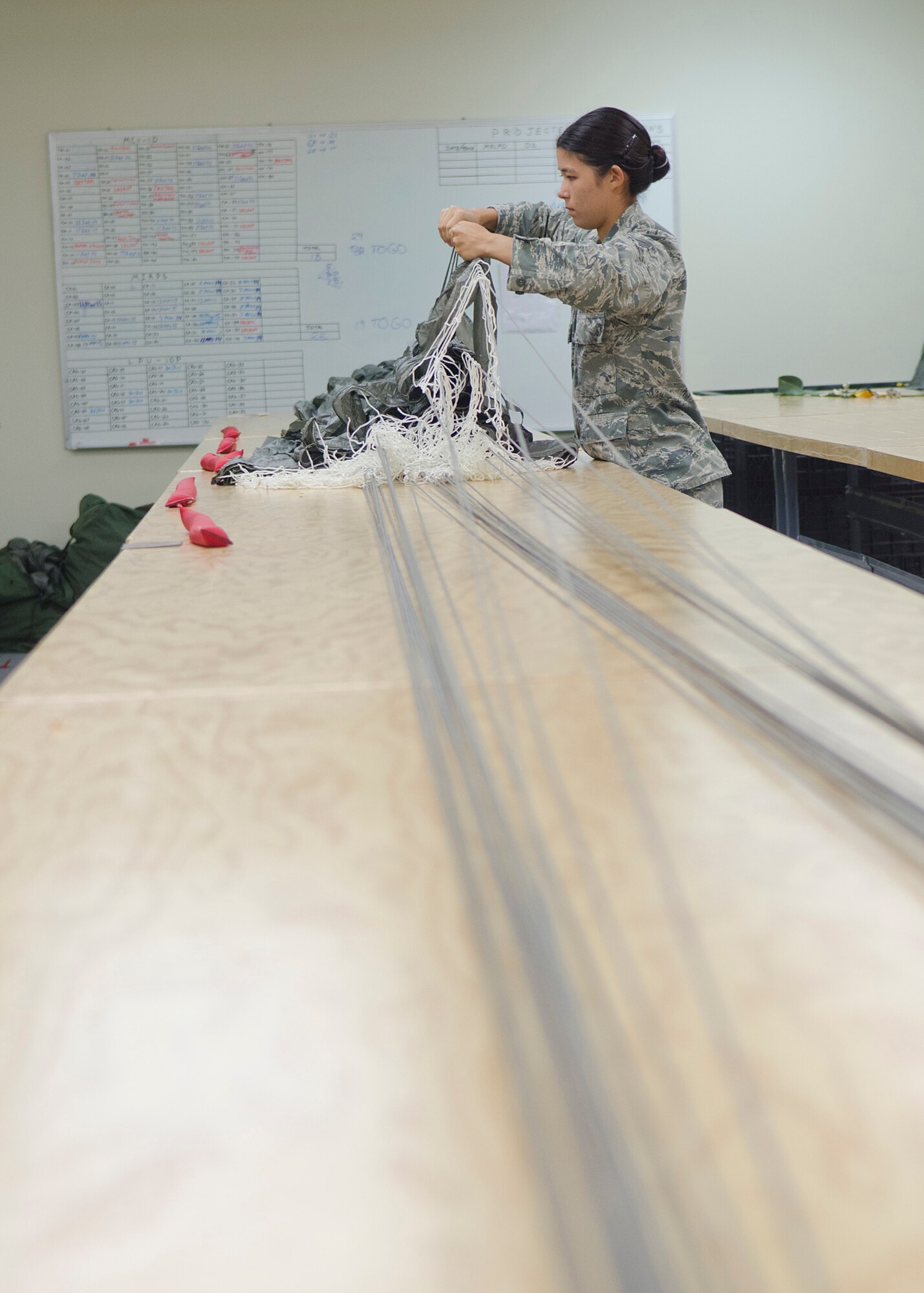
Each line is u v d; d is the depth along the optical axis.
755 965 0.45
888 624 0.92
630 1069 0.38
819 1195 0.33
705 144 4.41
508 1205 0.34
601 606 1.00
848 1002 0.42
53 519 4.49
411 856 0.55
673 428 2.16
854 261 4.54
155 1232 0.33
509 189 4.35
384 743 0.69
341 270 4.36
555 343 4.47
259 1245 0.33
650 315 2.03
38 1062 0.41
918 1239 0.31
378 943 0.48
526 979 0.44
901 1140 0.35
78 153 4.23
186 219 4.29
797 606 0.98
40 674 0.85
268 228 4.32
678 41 4.33
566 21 4.29
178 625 0.99
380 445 1.88
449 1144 0.36
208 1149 0.36
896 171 4.49
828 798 0.59
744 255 4.49
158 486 4.50
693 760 0.65
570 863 0.53
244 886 0.52
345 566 1.23
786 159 4.44
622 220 2.08
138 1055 0.41
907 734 0.67
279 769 0.66
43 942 0.48
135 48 4.20
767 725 0.70
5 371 4.38
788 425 2.72
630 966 0.45
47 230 4.30
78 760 0.68
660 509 1.53
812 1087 0.37
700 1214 0.32
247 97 4.25
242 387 4.42
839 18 4.37
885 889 0.50
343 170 4.29
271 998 0.44
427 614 1.00
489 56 4.29
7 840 0.57
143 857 0.55
